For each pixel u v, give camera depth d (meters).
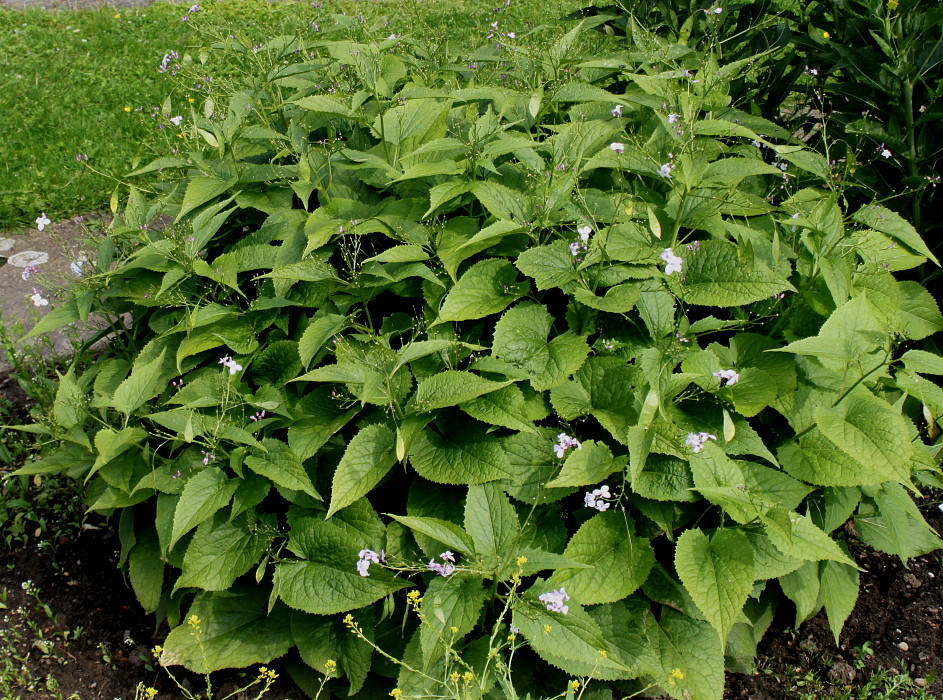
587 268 1.23
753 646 1.27
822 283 1.25
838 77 1.75
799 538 1.11
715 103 1.47
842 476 1.16
